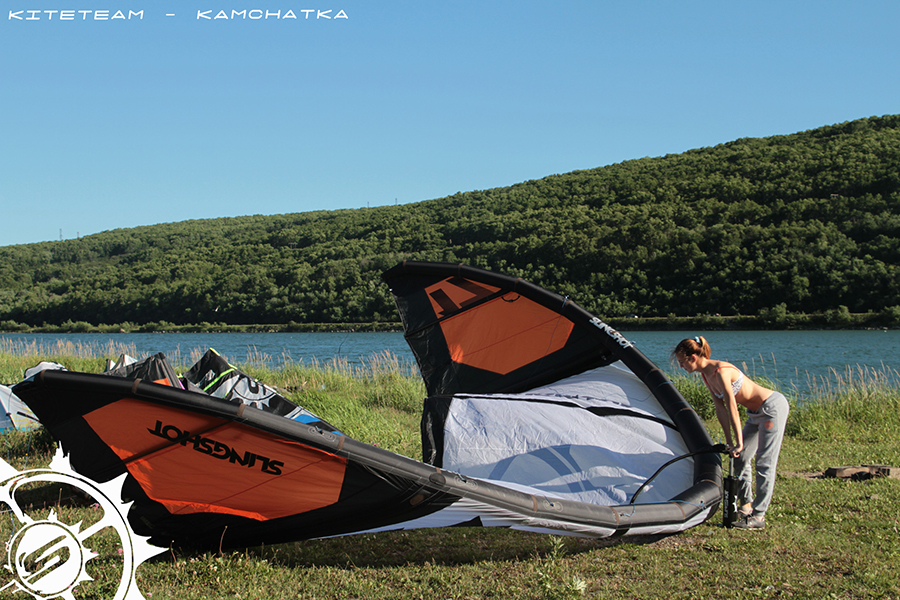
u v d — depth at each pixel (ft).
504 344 23.00
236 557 13.06
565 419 18.92
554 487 16.44
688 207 285.64
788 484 18.88
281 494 12.80
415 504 12.67
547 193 407.23
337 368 47.52
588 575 12.39
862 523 15.19
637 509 13.73
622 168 458.50
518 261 258.16
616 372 20.84
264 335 217.77
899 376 44.96
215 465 12.47
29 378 11.98
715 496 14.85
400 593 11.57
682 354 15.52
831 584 11.80
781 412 14.94
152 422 12.12
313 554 13.53
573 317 21.52
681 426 17.78
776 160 349.41
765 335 174.91
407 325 24.62
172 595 11.25
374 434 24.95
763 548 13.70
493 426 19.13
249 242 406.21
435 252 271.08
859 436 27.94
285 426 12.05
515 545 14.10
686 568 12.67
